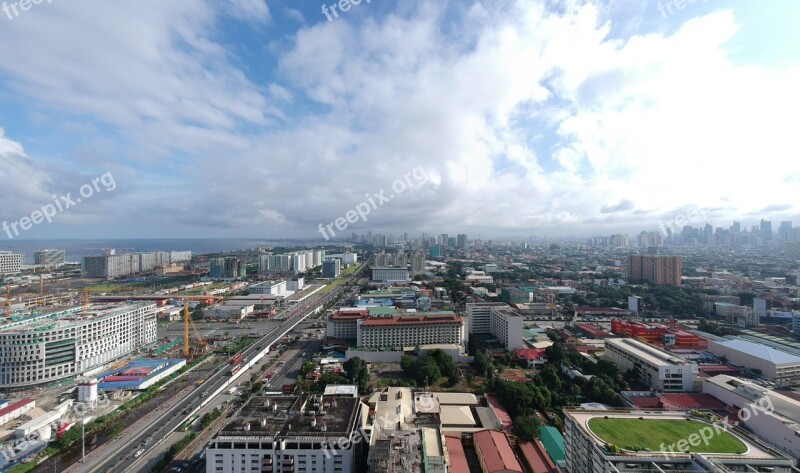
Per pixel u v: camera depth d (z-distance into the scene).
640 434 127.94
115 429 178.00
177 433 178.50
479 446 161.25
